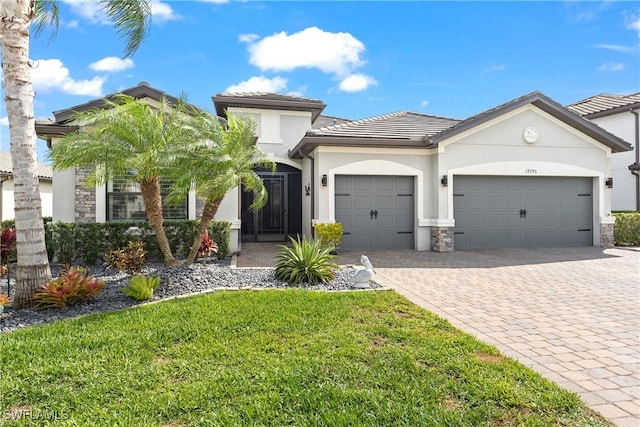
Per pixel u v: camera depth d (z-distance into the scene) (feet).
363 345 16.25
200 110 32.04
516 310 22.47
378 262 39.60
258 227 59.16
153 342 16.53
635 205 63.31
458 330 18.48
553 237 51.96
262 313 20.31
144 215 41.47
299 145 49.21
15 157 22.57
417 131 50.47
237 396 12.30
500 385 12.79
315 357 14.99
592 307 23.09
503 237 50.65
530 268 36.42
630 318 20.90
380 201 48.83
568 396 12.28
